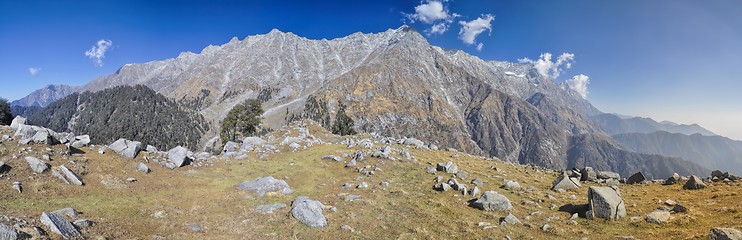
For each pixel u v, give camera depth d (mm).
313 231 28156
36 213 25344
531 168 68250
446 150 83062
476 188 42625
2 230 17781
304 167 57031
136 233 24453
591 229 29219
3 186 30625
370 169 55125
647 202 38781
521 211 35844
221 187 43594
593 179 55438
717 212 30391
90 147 47562
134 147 48656
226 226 28469
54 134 45031
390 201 38625
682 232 25859
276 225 29062
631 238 25984
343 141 90312
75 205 29844
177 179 45031
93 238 21672
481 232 28766
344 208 35188
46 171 35969
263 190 40781
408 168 55969
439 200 39531
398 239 27250
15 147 39219
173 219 29203
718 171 51531
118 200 33188
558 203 38844
